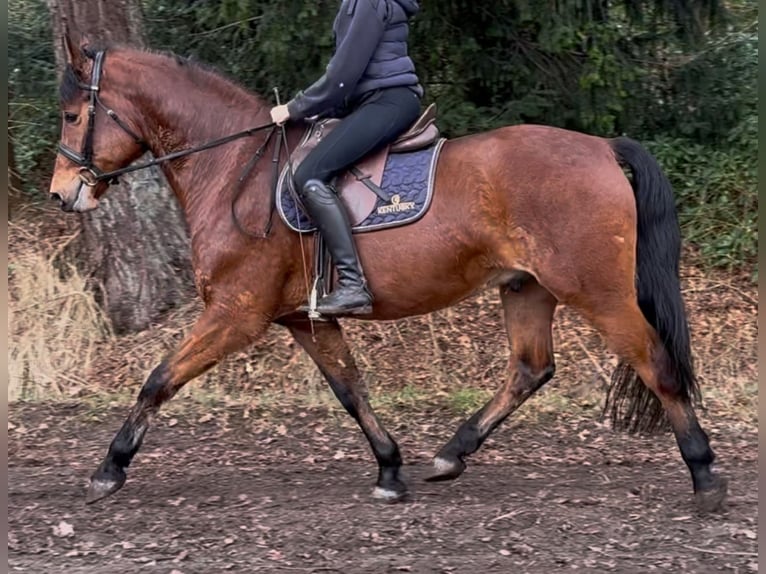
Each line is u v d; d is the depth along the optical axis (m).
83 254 8.41
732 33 9.12
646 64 8.74
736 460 5.75
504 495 5.09
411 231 4.54
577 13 7.80
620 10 8.56
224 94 4.94
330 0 7.72
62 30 7.75
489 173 4.49
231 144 4.83
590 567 4.10
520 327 5.01
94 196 4.98
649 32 8.63
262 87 8.72
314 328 5.02
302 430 6.52
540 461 5.79
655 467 5.63
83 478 5.44
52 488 5.25
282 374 7.45
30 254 8.35
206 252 4.75
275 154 4.74
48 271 7.99
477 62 8.33
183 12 9.09
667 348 4.53
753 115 8.82
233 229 4.70
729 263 8.46
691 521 4.62
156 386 4.76
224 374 7.48
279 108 4.64
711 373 7.45
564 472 5.54
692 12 8.36
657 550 4.28
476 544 4.38
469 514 4.76
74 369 7.54
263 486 5.30
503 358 7.64
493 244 4.51
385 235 4.56
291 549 4.33
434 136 4.68
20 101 9.94
